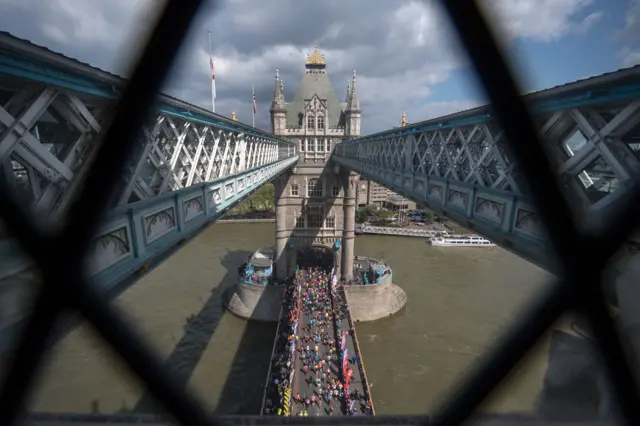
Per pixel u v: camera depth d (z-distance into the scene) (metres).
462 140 14.02
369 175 30.27
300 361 29.86
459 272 58.84
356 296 43.72
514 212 10.36
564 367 7.24
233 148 18.92
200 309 45.75
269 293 44.03
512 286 53.09
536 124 5.95
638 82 6.62
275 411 24.81
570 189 8.17
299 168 49.59
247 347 38.06
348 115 57.97
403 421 5.27
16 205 4.43
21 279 5.39
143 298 48.31
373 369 34.41
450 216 14.48
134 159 9.06
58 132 7.88
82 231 5.21
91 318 4.99
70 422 4.81
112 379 30.47
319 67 60.84
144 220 9.57
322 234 51.03
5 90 6.24
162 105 10.43
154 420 5.11
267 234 82.12
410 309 46.28
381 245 75.94
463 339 39.44
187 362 35.19
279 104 57.91
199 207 13.56
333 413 24.22
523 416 5.25
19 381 4.45
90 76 7.19
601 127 7.70
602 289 5.12
